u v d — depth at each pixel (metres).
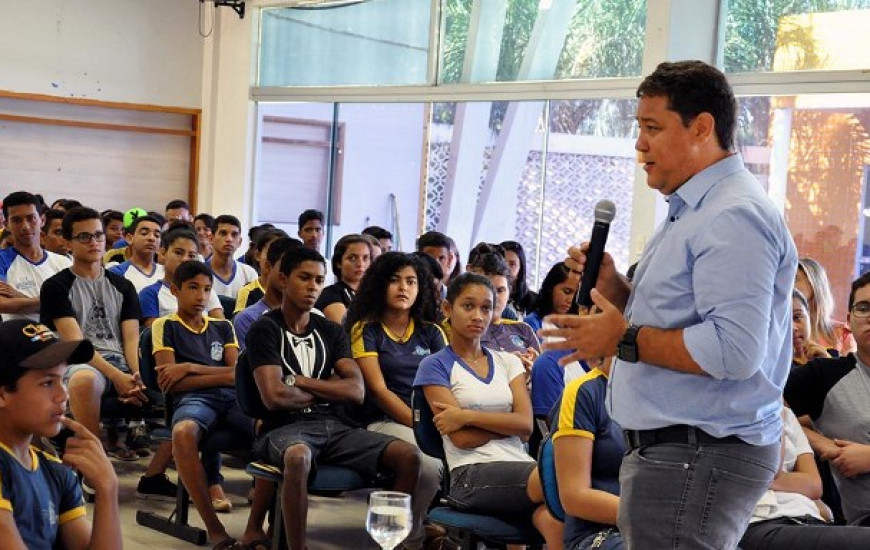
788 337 2.20
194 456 4.67
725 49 7.40
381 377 4.75
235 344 5.41
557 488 3.26
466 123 8.96
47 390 2.42
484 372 4.27
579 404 3.20
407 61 9.41
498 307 5.29
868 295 3.71
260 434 4.54
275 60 10.70
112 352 5.62
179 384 4.91
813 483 3.54
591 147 8.10
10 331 2.42
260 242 6.90
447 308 4.36
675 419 2.13
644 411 2.17
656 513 2.15
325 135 10.22
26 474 2.43
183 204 9.54
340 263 5.93
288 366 4.51
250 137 10.91
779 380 2.18
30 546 2.42
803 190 7.09
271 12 10.71
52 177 10.82
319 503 5.48
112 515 2.53
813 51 7.00
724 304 2.04
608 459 3.23
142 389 5.25
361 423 4.81
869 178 6.82
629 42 7.84
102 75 10.98
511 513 3.79
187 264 5.33
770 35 7.18
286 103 10.61
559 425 3.21
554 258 8.39
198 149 11.48
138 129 11.19
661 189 2.22
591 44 8.07
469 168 8.95
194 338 5.29
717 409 2.11
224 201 11.08
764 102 7.22
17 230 6.30
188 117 11.45
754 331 2.02
